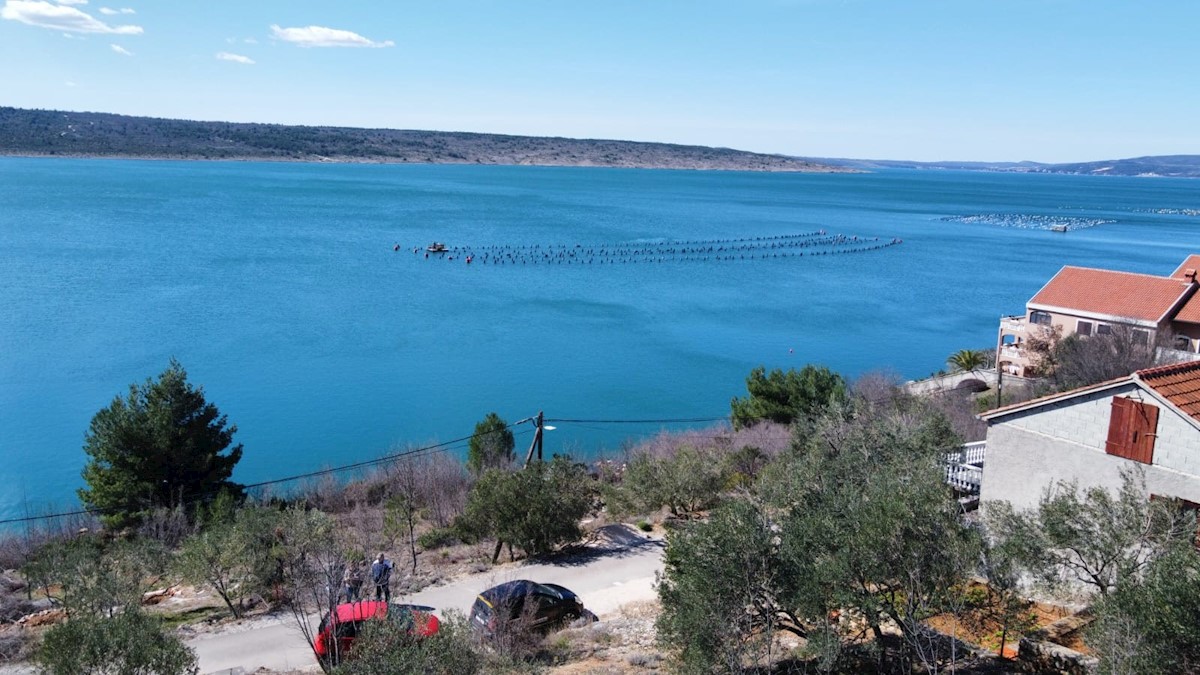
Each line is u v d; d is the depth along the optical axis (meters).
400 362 77.75
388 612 16.56
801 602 14.94
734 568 15.27
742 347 90.44
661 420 64.94
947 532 14.36
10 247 130.50
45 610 26.44
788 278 140.00
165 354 75.38
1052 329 64.25
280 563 26.45
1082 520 15.94
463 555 32.12
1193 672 11.88
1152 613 12.12
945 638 17.20
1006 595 16.48
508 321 97.69
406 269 132.00
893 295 127.69
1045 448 22.44
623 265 147.00
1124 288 63.31
